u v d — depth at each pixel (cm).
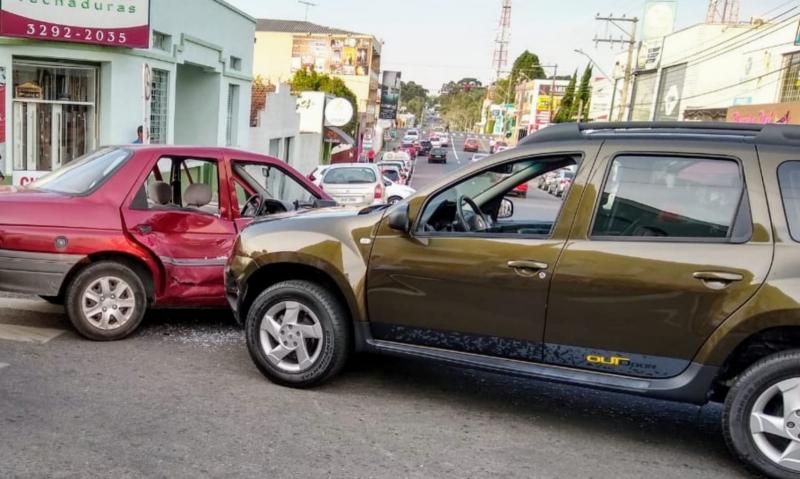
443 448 389
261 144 2275
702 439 430
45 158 1199
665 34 4350
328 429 404
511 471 366
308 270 464
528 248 405
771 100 2827
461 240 421
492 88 13788
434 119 19800
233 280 484
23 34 1084
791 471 356
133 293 547
